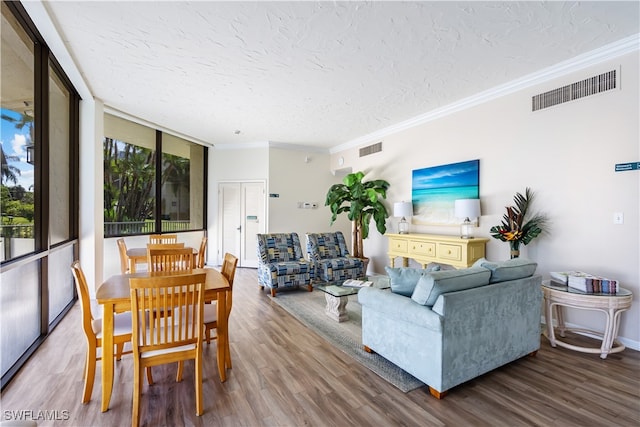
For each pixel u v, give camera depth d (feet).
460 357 6.49
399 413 5.88
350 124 16.38
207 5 6.94
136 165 16.44
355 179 17.99
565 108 9.86
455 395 6.47
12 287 7.40
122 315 6.91
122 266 11.66
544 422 5.61
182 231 19.61
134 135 16.29
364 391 6.61
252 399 6.29
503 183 11.62
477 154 12.53
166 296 5.63
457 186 13.25
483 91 11.96
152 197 17.52
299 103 13.19
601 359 8.04
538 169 10.57
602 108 9.07
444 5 6.92
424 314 6.44
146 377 7.09
